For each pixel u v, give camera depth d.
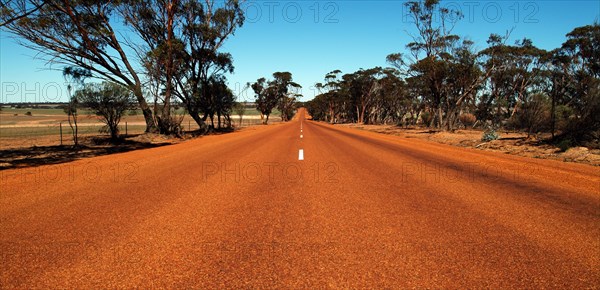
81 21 21.27
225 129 38.91
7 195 5.59
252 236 3.72
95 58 22.52
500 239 3.58
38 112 127.06
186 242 3.54
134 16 24.84
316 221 4.23
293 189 6.05
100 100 20.45
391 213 4.54
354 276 2.80
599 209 4.67
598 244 3.43
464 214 4.48
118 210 4.71
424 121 50.16
